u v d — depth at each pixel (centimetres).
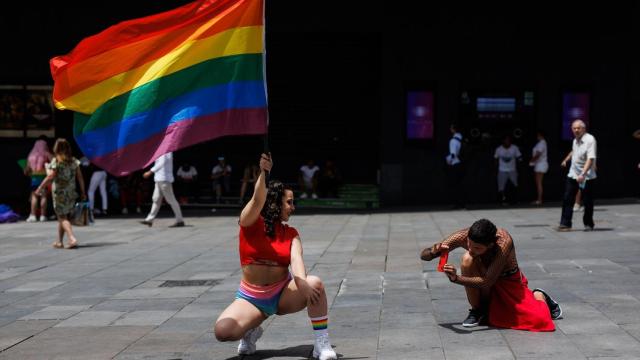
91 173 2134
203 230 1606
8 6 2209
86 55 611
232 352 605
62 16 2217
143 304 812
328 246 1266
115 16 2225
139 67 618
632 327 640
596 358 548
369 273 968
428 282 889
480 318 662
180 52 617
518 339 609
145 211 2172
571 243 1195
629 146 2225
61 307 806
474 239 609
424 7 2222
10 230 1652
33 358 601
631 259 1014
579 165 1354
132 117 616
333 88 2353
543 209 1917
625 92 2233
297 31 2261
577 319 673
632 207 1872
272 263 566
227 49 620
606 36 2230
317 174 2266
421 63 2223
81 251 1278
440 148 2219
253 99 622
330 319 708
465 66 2225
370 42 2309
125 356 599
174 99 619
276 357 585
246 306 568
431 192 2212
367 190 2311
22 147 2216
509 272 643
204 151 2389
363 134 2369
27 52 2216
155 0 2230
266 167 570
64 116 2216
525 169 2223
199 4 617
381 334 643
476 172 2212
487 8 2222
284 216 572
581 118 2231
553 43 2225
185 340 648
